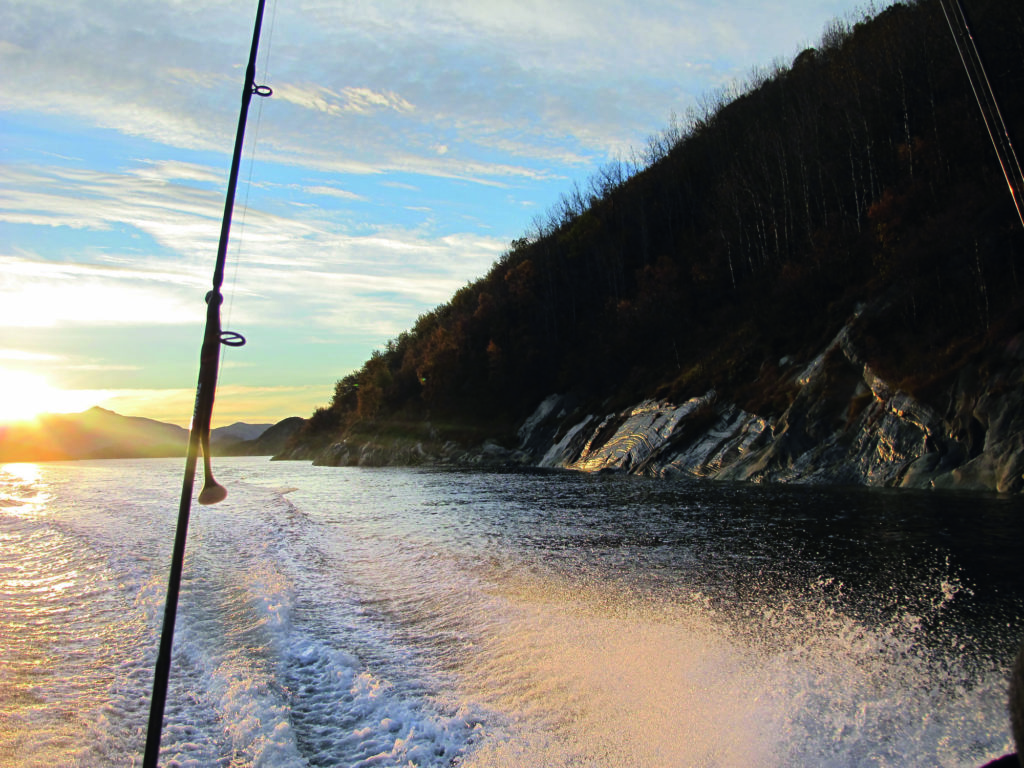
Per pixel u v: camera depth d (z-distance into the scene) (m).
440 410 69.94
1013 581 10.04
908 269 29.20
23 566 13.82
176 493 32.88
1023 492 19.86
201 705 6.71
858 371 28.88
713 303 51.47
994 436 21.86
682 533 15.74
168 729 6.12
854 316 30.78
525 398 63.78
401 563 13.42
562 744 5.48
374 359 103.00
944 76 40.81
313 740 5.84
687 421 36.44
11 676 7.49
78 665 7.88
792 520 16.98
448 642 8.33
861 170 44.31
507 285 74.50
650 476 34.56
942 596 9.41
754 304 44.81
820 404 28.97
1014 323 23.27
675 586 10.73
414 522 19.56
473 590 10.92
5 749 5.68
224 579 12.20
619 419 43.69
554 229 84.94
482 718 6.05
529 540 15.55
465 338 71.94
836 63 56.12
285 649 8.22
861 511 17.92
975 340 24.72
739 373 36.91
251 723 6.07
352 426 88.25
